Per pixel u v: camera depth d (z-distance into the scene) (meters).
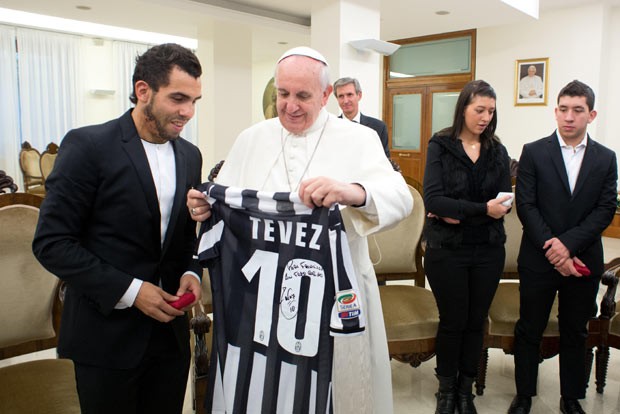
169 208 1.39
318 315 1.16
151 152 1.35
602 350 2.44
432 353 2.32
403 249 2.65
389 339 2.28
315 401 1.18
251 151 1.57
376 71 5.13
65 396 1.56
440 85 7.89
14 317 1.71
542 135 7.06
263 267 1.23
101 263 1.26
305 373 1.19
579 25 6.62
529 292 2.17
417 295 2.54
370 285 1.51
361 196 1.19
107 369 1.32
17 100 8.03
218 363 1.30
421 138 8.20
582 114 2.04
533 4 6.19
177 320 1.42
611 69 6.80
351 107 3.39
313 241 1.16
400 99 8.38
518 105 7.21
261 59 9.53
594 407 2.37
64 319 1.36
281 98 1.30
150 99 1.23
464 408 2.22
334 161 1.45
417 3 5.50
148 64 1.22
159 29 6.57
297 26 6.56
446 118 7.90
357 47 4.79
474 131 2.04
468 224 2.06
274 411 1.23
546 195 2.11
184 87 1.21
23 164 7.18
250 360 1.25
